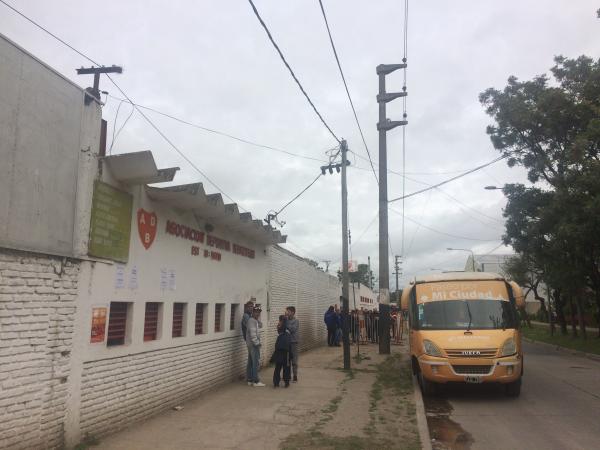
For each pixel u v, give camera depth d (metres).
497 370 10.16
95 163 6.55
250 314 11.46
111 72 8.19
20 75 5.27
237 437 6.84
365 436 7.10
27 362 5.28
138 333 7.50
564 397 10.81
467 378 10.18
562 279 24.36
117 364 6.92
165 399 8.30
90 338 6.33
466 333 10.66
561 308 34.16
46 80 5.68
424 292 11.80
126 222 7.25
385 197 18.86
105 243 6.69
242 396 9.82
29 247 5.36
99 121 6.69
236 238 12.12
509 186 23.53
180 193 7.85
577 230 18.98
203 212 9.52
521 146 23.62
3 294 5.01
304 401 9.44
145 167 6.83
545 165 22.48
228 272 11.51
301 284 19.69
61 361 5.79
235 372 11.86
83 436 6.16
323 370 13.85
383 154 18.97
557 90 21.47
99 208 6.59
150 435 6.79
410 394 10.41
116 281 6.95
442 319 11.16
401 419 8.20
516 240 24.22
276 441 6.71
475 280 11.89
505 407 9.77
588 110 20.52
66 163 6.00
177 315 9.06
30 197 5.39
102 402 6.55
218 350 10.80
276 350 11.09
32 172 5.43
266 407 8.81
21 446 5.15
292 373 12.98
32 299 5.38
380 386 11.34
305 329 20.11
